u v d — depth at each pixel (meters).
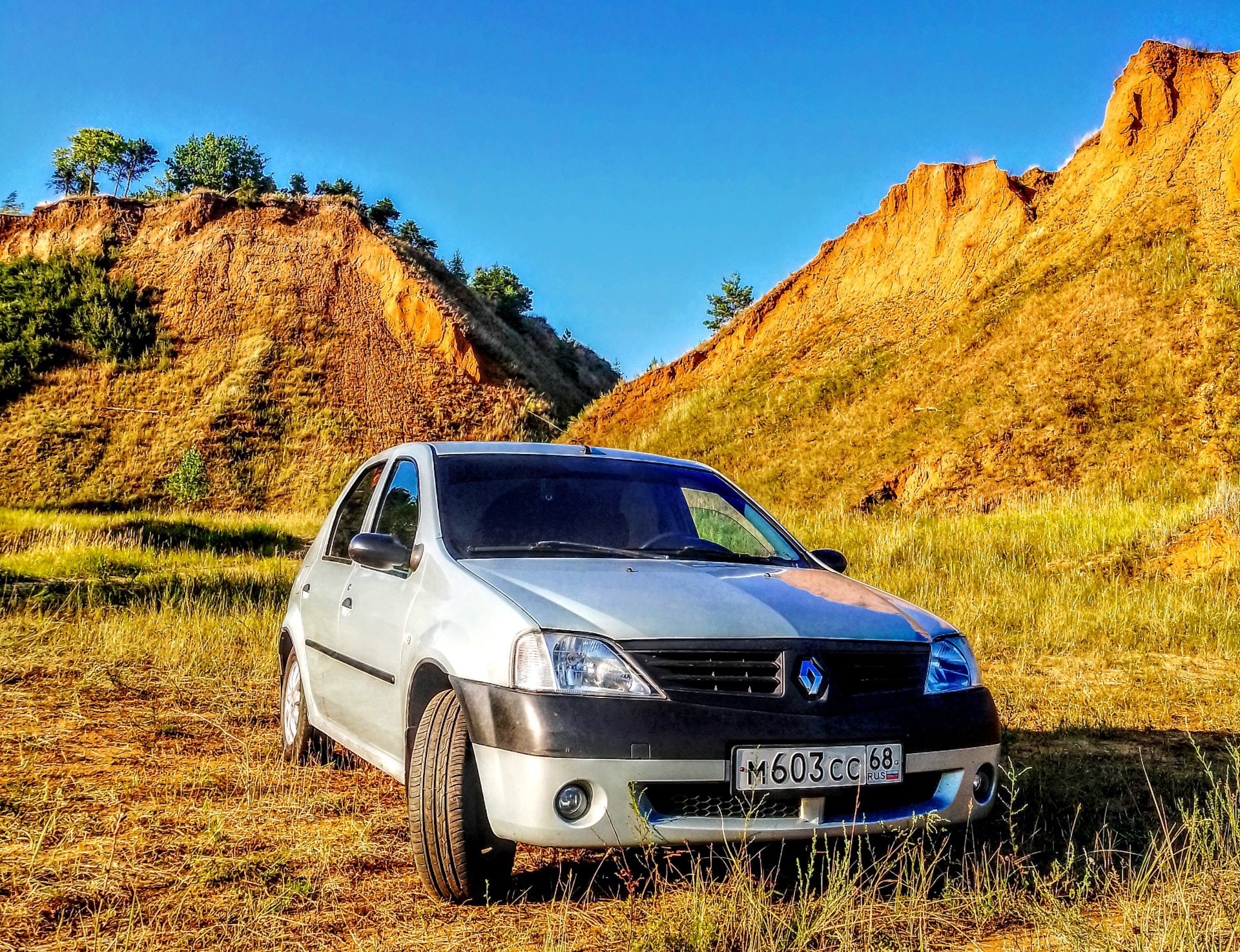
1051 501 20.02
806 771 3.36
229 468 49.84
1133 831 4.34
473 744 3.42
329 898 3.57
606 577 3.87
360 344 59.34
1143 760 5.66
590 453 5.12
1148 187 29.47
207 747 5.96
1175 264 25.59
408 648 3.96
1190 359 22.69
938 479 23.75
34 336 56.00
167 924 3.30
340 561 5.36
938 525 18.56
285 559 20.33
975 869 3.71
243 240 64.25
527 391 61.50
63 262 61.16
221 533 30.05
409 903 3.54
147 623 9.98
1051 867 3.77
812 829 3.36
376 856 4.02
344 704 4.74
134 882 3.67
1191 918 3.18
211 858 3.90
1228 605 10.74
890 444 26.45
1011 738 6.20
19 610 11.03
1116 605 10.96
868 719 3.48
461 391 58.44
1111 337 24.66
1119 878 3.79
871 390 30.19
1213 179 27.83
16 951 3.04
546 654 3.39
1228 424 20.48
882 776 3.47
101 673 7.87
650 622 3.49
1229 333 22.52
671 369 42.56
